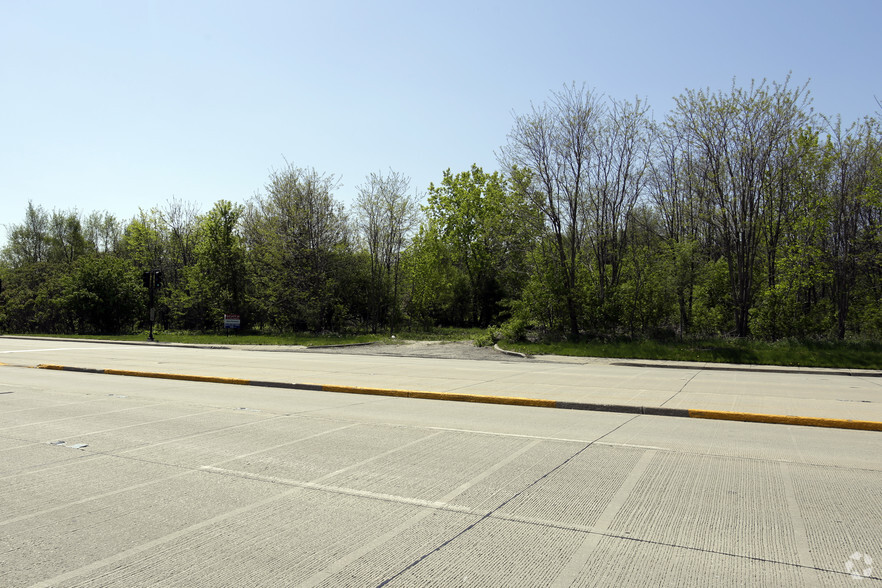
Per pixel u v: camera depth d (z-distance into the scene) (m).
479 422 9.51
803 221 26.55
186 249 49.06
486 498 5.63
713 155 28.28
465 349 29.16
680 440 8.20
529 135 29.28
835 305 29.58
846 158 27.25
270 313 39.84
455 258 56.81
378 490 5.89
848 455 7.35
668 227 37.72
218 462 6.98
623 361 22.17
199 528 4.89
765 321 26.36
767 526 4.88
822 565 4.14
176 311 42.75
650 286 29.22
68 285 42.41
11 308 44.94
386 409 10.80
